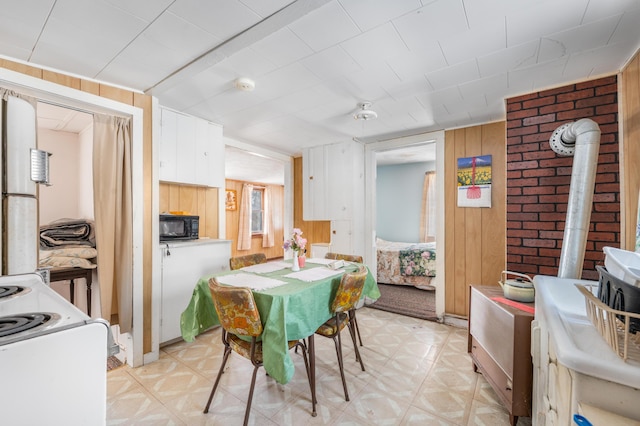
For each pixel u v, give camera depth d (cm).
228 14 141
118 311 221
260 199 820
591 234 199
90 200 269
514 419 155
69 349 64
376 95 235
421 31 153
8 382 56
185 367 224
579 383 73
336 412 172
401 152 507
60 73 194
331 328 193
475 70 194
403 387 197
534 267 221
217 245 291
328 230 428
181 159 275
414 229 616
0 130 127
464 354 244
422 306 369
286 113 278
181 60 184
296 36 158
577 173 173
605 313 83
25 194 133
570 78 204
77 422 65
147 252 235
